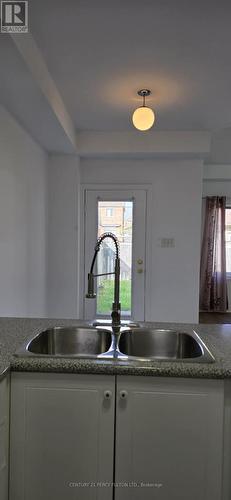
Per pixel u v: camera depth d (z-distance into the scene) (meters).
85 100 2.89
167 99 2.85
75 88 2.65
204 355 1.32
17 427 1.23
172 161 4.11
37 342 1.55
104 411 1.22
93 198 4.19
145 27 1.87
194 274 4.15
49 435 1.23
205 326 1.78
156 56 2.17
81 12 1.74
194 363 1.24
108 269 4.20
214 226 5.91
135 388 1.22
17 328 1.68
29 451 1.23
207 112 3.15
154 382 1.22
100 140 3.79
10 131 2.70
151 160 4.12
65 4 1.68
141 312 4.21
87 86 2.61
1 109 2.51
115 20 1.82
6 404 1.21
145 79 2.49
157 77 2.45
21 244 3.03
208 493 1.21
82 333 1.70
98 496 1.23
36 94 2.30
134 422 1.22
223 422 1.21
